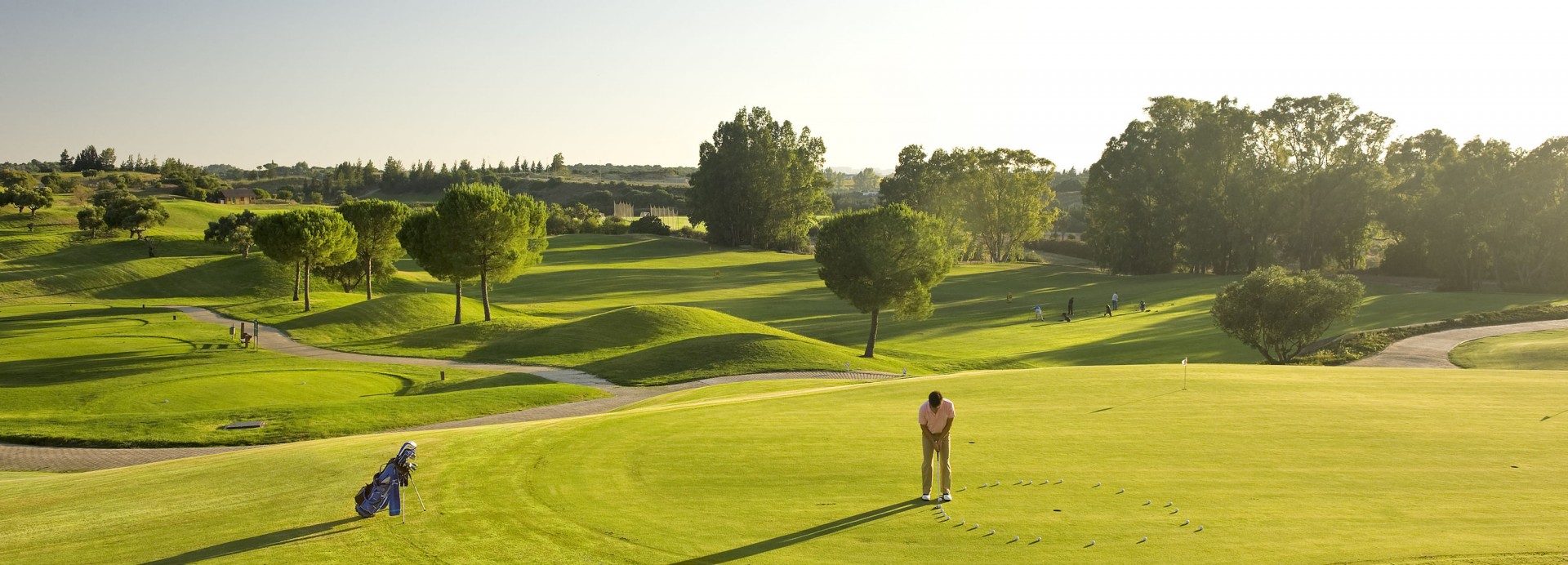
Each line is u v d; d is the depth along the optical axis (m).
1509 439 15.29
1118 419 18.23
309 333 65.31
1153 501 11.88
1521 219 86.75
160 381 41.44
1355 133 110.50
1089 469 13.80
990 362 54.56
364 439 19.33
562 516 11.95
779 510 11.96
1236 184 111.81
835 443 16.50
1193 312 75.62
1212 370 27.59
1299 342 47.28
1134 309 83.25
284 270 106.12
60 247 113.69
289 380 43.94
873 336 56.34
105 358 52.34
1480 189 90.25
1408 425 16.81
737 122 163.38
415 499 13.07
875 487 13.08
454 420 31.48
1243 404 19.70
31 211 136.62
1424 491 12.05
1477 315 56.59
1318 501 11.66
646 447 16.41
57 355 53.50
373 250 88.19
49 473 22.89
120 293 97.50
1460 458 13.93
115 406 36.25
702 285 112.00
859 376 44.72
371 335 67.56
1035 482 13.14
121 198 122.81
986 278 118.19
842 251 55.19
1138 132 121.88
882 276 54.53
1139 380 24.50
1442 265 96.62
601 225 189.12
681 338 60.06
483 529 11.47
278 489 14.16
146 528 12.13
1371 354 46.34
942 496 12.13
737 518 11.65
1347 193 106.94
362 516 12.10
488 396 35.25
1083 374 26.88
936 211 149.00
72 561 10.77
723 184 163.50
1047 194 153.38
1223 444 15.41
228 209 169.50
